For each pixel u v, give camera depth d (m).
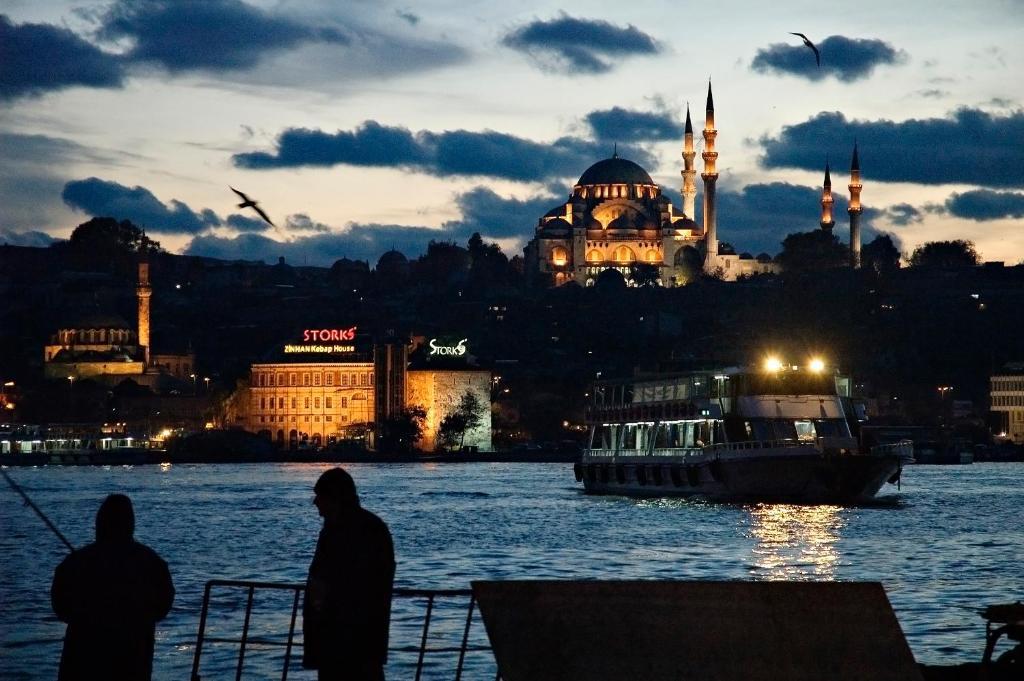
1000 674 38.72
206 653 71.06
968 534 140.00
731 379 174.50
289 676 64.81
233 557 127.38
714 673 31.95
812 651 32.16
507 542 139.00
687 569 112.75
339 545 32.81
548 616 32.38
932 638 74.38
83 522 176.75
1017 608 38.22
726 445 173.12
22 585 103.06
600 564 117.56
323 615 32.75
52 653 72.44
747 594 32.66
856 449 173.50
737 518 160.12
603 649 32.09
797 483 170.38
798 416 173.88
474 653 69.31
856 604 32.56
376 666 32.91
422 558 125.19
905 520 157.62
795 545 130.25
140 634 34.16
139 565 34.31
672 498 190.12
